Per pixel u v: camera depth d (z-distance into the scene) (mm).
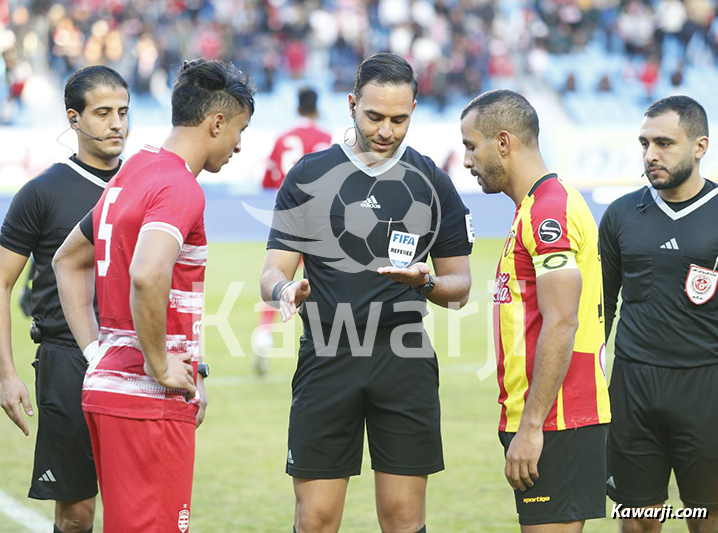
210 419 24094
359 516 16703
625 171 65688
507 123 11117
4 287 12969
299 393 12398
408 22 81250
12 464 19859
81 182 13234
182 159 10367
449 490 18172
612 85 82625
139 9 77375
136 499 10141
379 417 12250
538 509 10969
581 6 86062
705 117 12648
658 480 13133
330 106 77938
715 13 84750
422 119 76875
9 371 12727
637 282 13031
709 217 12688
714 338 12594
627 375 13078
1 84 68688
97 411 10219
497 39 81312
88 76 13070
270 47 78250
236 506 17188
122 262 10180
